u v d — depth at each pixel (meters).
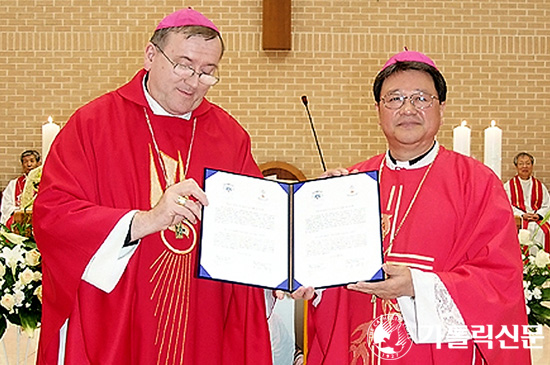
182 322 2.30
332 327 2.47
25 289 2.84
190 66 2.30
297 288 2.21
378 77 2.57
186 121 2.48
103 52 8.20
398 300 2.29
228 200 2.24
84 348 2.23
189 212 2.11
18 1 8.25
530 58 8.23
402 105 2.48
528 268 2.99
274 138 8.11
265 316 2.45
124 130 2.39
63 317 2.23
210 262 2.16
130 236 2.15
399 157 2.59
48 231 2.21
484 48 8.23
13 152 8.25
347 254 2.24
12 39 8.23
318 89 8.13
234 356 2.42
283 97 8.12
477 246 2.38
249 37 8.15
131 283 2.25
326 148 8.11
